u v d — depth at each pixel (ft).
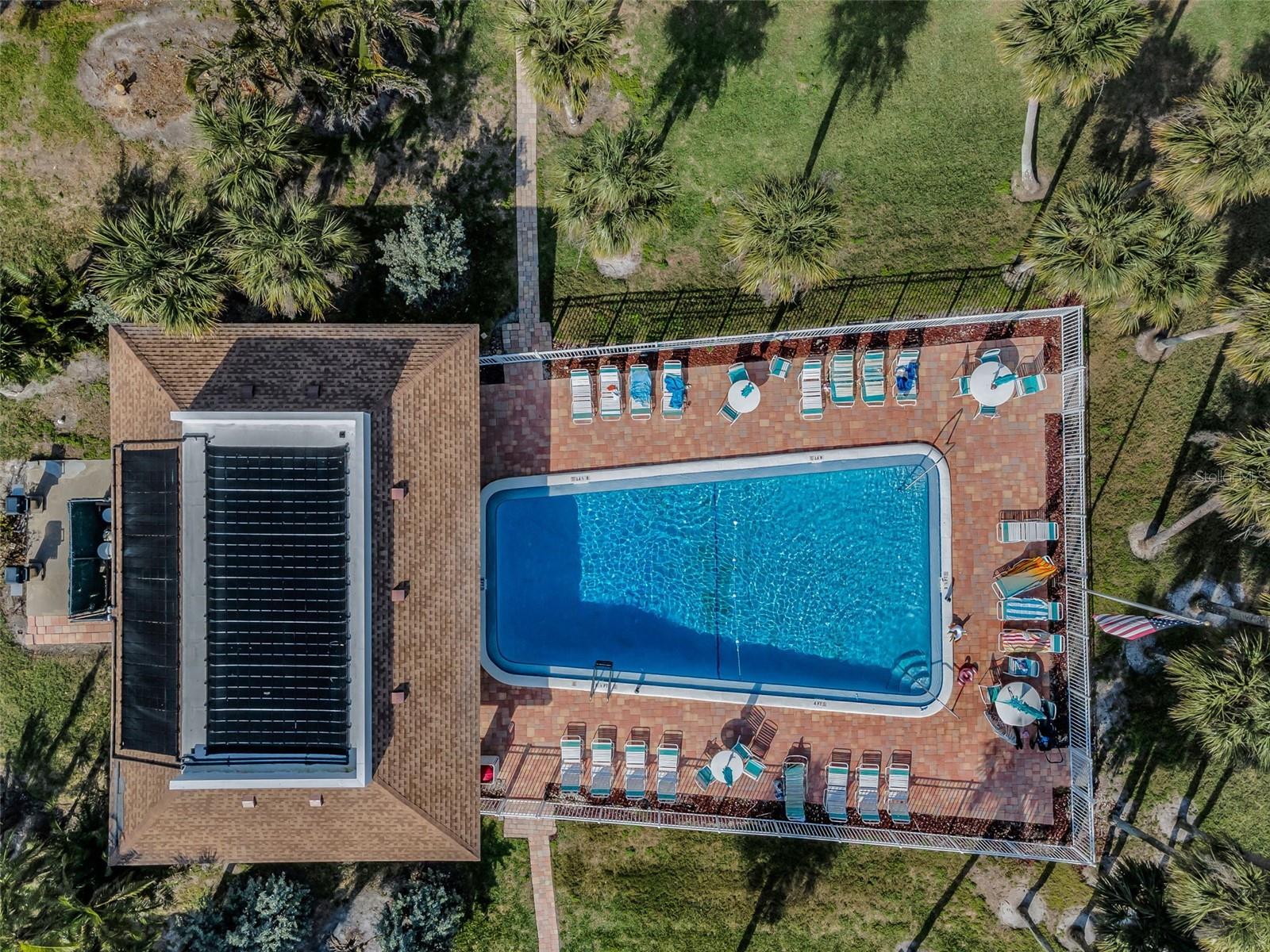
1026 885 74.79
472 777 65.51
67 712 75.51
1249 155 59.16
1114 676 74.69
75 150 75.05
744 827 74.13
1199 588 73.82
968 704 74.64
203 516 61.57
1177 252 61.36
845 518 75.61
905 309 74.49
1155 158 73.87
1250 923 59.21
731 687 75.56
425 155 74.79
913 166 74.54
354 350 65.82
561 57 63.41
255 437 62.18
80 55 74.49
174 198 68.80
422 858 65.46
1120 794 74.74
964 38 74.33
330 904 75.05
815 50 74.69
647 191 63.93
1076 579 72.59
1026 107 74.18
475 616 65.87
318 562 61.93
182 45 74.54
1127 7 59.36
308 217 62.23
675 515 75.87
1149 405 74.13
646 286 75.10
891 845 73.46
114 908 69.31
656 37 74.84
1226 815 73.92
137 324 66.39
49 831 74.69
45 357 71.77
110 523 72.28
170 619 61.87
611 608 76.48
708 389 75.05
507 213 75.00
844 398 73.15
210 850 65.51
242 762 61.62
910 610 75.51
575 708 75.46
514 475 75.15
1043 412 73.92
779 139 74.84
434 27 66.49
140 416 64.95
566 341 75.15
